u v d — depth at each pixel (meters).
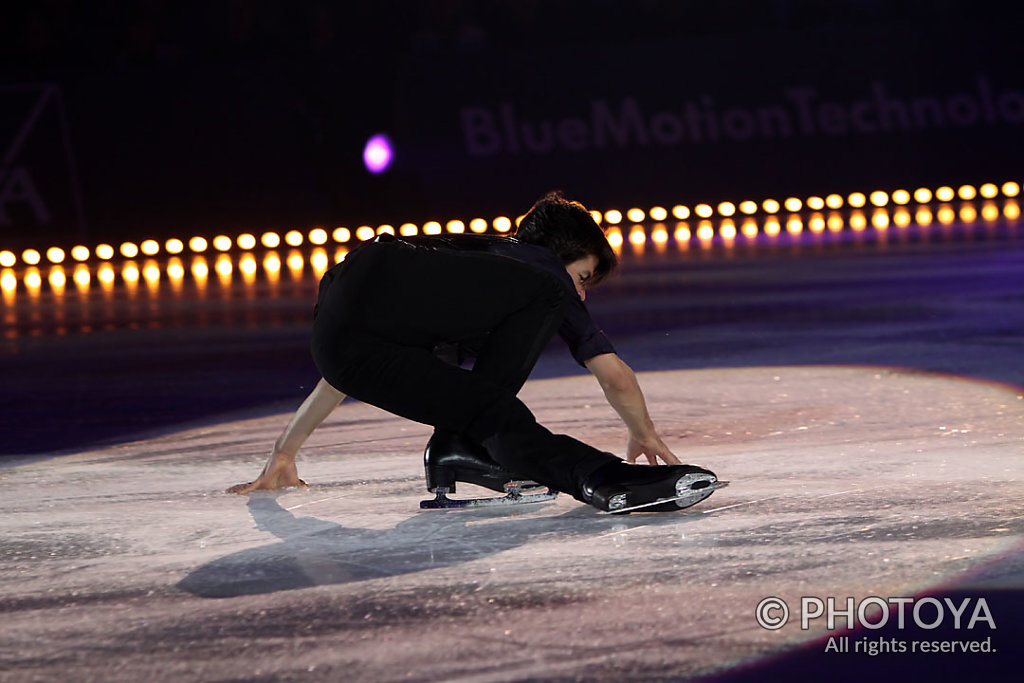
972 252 28.97
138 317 24.42
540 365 17.30
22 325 23.92
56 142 36.91
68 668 6.53
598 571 7.79
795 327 19.84
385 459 11.60
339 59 37.62
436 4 41.50
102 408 15.32
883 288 23.91
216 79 37.47
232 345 20.47
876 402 13.69
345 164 37.84
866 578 7.48
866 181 38.84
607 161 38.50
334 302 8.70
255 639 6.83
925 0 39.78
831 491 9.68
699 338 19.19
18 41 40.78
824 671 6.20
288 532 9.02
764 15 40.62
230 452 12.37
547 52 38.12
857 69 38.59
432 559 8.18
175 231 37.59
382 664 6.43
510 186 38.38
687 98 38.59
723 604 7.12
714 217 38.84
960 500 9.24
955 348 17.22
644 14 41.28
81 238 37.09
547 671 6.27
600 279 9.41
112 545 8.86
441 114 38.06
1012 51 38.59
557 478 8.91
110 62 40.97
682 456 11.36
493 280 8.73
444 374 8.79
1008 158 38.81
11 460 12.32
